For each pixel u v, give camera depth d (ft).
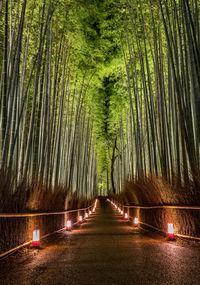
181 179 22.97
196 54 21.68
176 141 25.62
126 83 56.65
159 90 32.07
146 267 12.07
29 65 33.35
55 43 35.81
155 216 29.89
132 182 45.06
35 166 26.73
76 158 56.08
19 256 15.92
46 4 31.30
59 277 10.66
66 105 46.62
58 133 38.55
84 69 54.24
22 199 19.08
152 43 41.04
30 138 25.17
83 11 39.68
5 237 15.85
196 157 22.62
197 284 9.20
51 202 27.81
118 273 11.09
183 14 24.39
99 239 24.11
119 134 90.53
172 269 11.51
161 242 21.01
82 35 44.65
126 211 58.54
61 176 44.01
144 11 37.73
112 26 53.47
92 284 9.53
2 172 17.12
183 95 24.40
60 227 33.12
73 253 16.63
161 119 31.24
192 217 20.10
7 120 21.67
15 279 10.49
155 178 30.25
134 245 19.62
